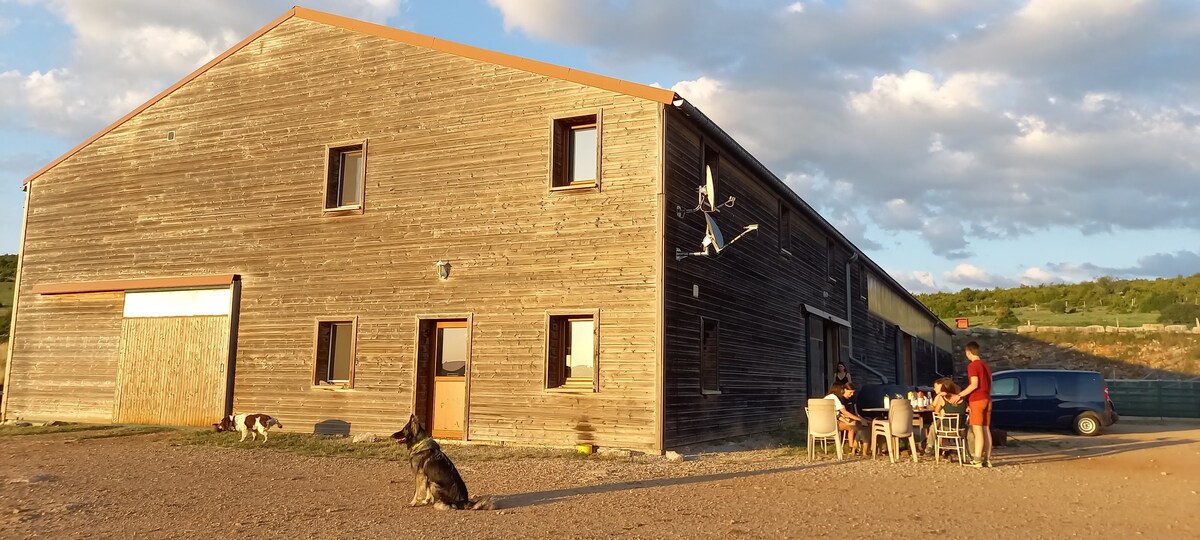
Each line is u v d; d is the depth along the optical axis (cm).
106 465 1087
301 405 1443
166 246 1616
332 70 1523
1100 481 963
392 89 1462
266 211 1534
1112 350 4200
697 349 1336
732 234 1540
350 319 1428
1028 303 7350
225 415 1490
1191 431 1833
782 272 1838
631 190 1255
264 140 1561
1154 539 642
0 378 2619
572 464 1076
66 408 1658
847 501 798
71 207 1731
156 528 690
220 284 1535
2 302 4869
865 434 1235
